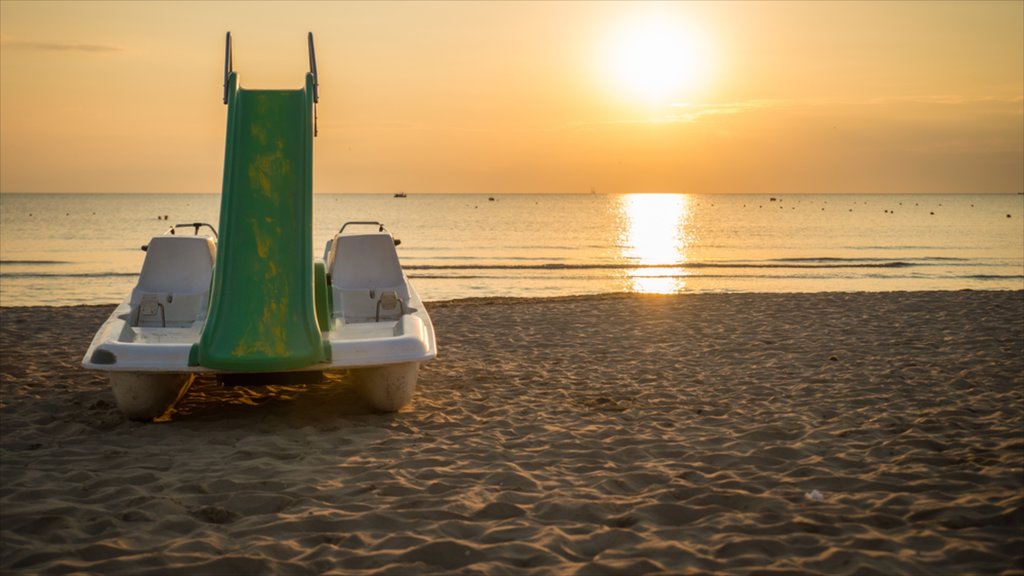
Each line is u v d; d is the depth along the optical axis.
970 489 4.23
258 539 3.55
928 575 3.14
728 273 28.06
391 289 7.62
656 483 4.45
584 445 5.25
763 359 8.52
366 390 6.12
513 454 5.05
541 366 8.35
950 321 10.98
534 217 93.50
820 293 15.15
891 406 6.27
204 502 4.06
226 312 5.50
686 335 10.31
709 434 5.54
